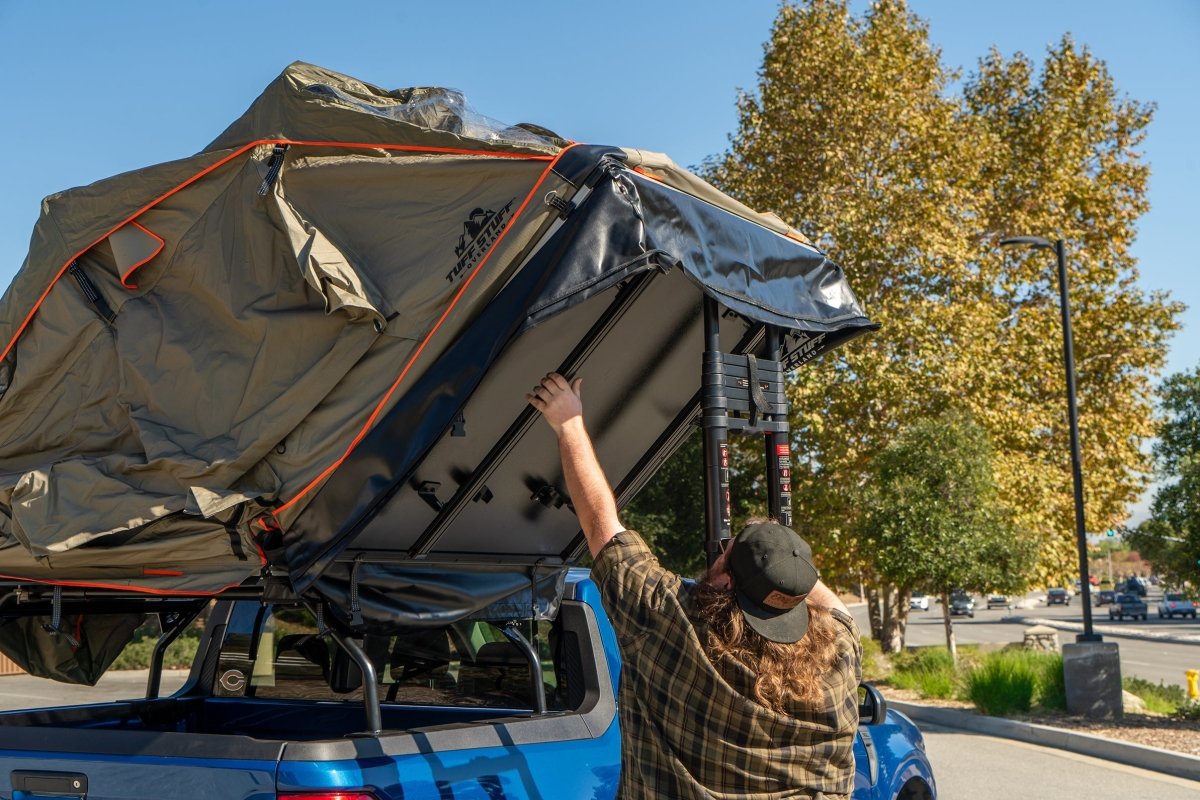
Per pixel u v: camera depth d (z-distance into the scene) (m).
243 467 2.96
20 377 3.31
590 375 3.62
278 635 4.44
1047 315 25.62
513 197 2.92
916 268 22.48
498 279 2.87
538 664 3.84
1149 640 46.56
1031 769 10.83
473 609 3.65
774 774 2.40
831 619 2.61
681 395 3.97
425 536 3.41
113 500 3.02
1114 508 26.44
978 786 9.84
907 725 5.37
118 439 3.21
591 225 2.83
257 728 4.41
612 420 3.88
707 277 3.21
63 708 4.19
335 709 4.22
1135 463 26.19
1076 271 26.70
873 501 20.50
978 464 19.98
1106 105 27.94
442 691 4.09
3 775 3.14
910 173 23.31
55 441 3.28
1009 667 15.70
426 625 3.46
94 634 4.21
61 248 3.30
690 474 24.39
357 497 2.89
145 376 3.16
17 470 3.27
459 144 2.99
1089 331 26.61
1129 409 26.55
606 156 2.92
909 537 19.67
